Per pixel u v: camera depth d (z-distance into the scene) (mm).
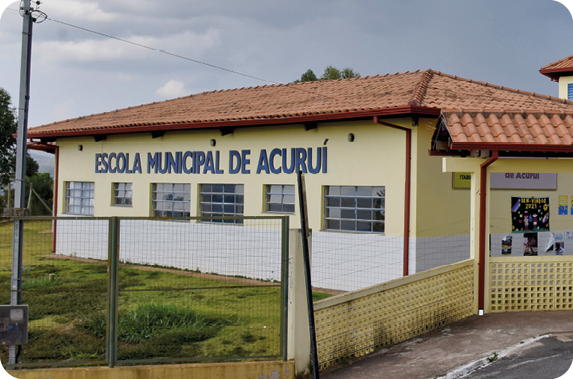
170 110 20031
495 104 13789
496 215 11570
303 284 7836
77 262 15750
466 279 10422
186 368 7457
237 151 16547
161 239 18141
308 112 14008
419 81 15383
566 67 19766
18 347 7664
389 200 13445
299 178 7219
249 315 10523
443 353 8391
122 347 8461
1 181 47781
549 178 11914
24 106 7809
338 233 14312
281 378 7617
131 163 19391
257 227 15898
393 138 13406
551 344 8469
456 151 10930
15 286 7496
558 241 11688
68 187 21719
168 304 10562
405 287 9305
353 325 8484
